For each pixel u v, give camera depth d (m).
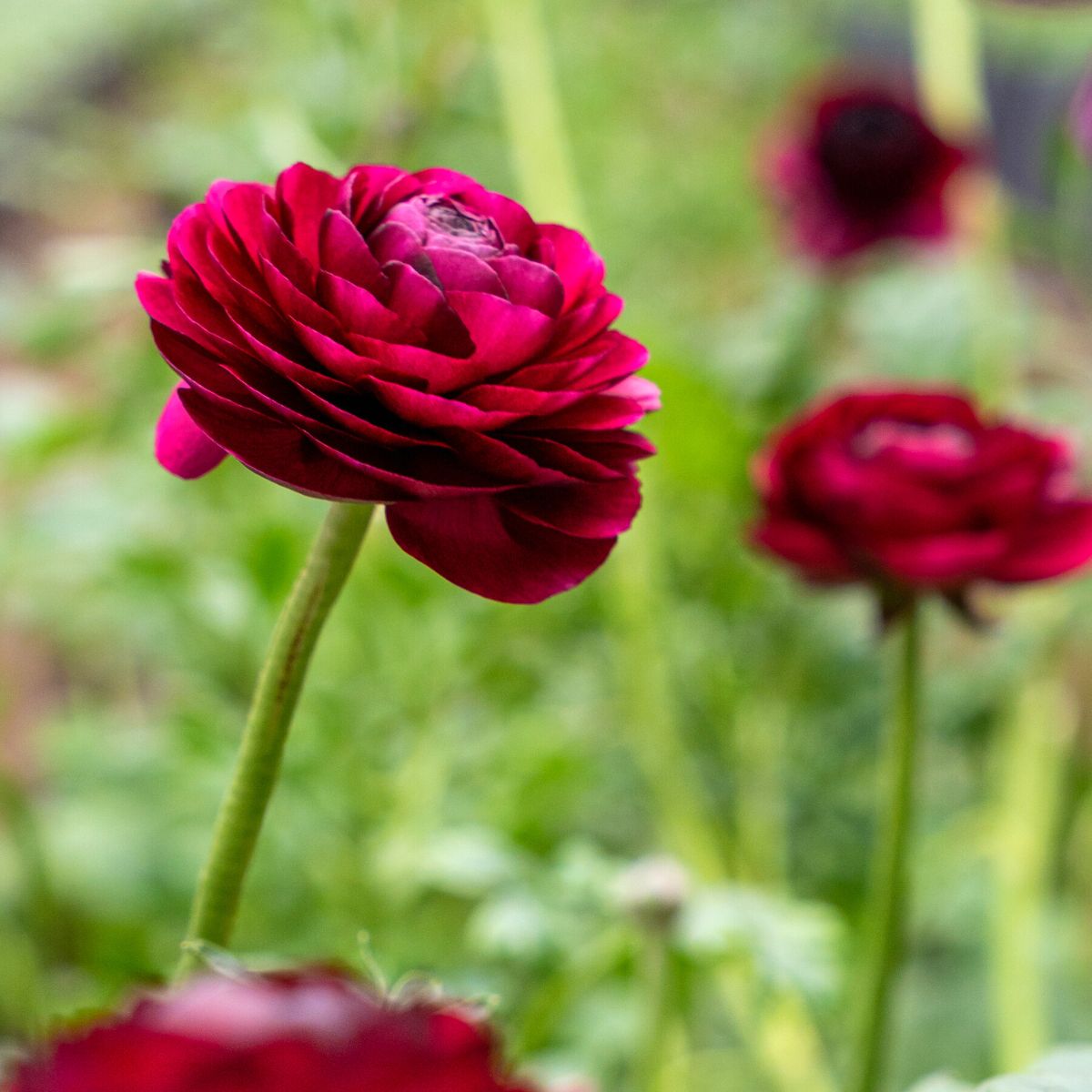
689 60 1.71
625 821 1.11
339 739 0.92
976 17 1.09
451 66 1.01
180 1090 0.38
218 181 0.56
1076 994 1.06
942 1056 1.04
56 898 0.97
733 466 1.02
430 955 0.92
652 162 1.54
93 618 1.15
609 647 1.11
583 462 0.55
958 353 1.09
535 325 0.54
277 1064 0.38
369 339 0.54
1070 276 1.13
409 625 0.94
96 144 1.51
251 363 0.55
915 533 0.73
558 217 1.03
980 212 1.09
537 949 0.79
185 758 0.93
